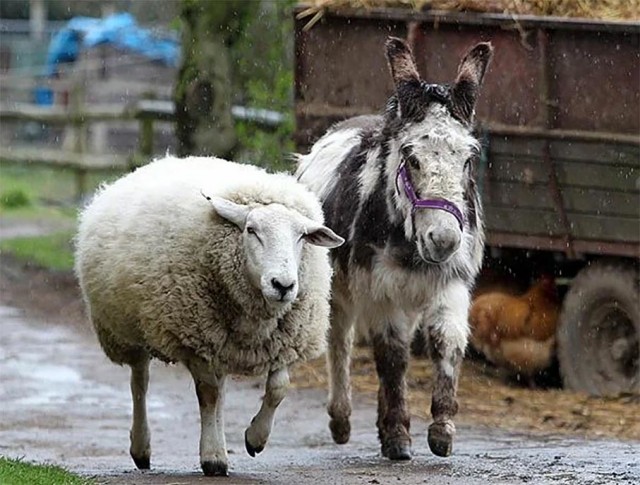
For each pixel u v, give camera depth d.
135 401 11.96
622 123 15.22
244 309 10.68
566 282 16.84
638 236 15.31
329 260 12.30
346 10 16.56
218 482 10.71
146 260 10.82
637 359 15.90
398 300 12.23
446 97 11.51
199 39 23.34
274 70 23.30
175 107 23.80
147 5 30.25
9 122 34.28
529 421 15.06
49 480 10.24
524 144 15.76
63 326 21.34
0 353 19.27
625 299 15.77
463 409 15.66
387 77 16.42
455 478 11.16
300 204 10.84
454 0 16.11
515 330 16.59
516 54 15.72
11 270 26.00
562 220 15.80
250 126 23.30
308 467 11.98
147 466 12.03
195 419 15.65
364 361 18.30
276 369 11.03
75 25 42.75
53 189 36.53
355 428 15.06
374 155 12.34
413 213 11.48
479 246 12.60
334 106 16.84
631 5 15.48
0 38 44.47
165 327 10.77
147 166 11.97
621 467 11.72
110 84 38.81
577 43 15.37
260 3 23.23
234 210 10.59
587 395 16.19
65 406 16.19
